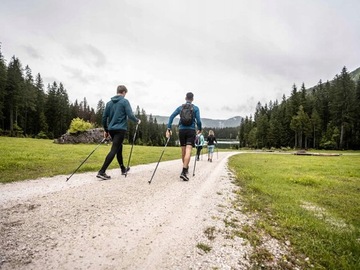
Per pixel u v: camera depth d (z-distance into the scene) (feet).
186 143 21.83
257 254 9.24
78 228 9.87
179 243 9.45
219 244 9.75
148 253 8.43
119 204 13.41
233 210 14.71
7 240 8.37
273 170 38.37
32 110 215.10
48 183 17.57
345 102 200.03
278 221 13.25
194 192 18.07
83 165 28.43
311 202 18.20
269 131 268.82
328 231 11.80
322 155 122.62
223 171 33.12
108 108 20.57
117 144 20.33
